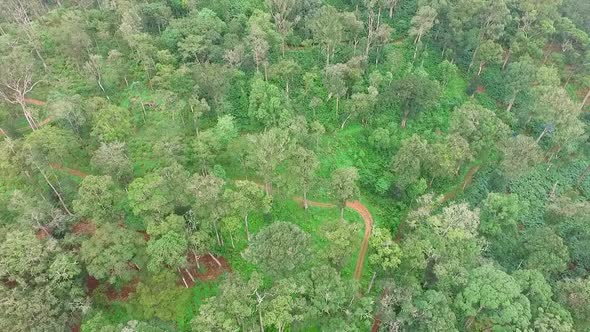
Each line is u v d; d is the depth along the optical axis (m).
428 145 88.00
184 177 69.06
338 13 109.25
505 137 89.69
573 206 86.75
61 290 60.25
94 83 97.00
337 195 74.94
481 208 87.00
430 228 73.62
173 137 84.38
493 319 62.25
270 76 101.00
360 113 97.25
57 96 87.25
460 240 70.25
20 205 67.81
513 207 80.88
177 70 92.50
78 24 101.00
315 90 101.88
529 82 103.06
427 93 94.00
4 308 56.22
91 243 62.34
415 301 62.41
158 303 61.78
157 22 107.75
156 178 67.94
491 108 110.31
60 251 62.81
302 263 64.19
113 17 107.06
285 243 62.22
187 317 65.75
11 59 90.62
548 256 74.19
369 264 76.19
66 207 74.94
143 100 96.25
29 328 56.03
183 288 66.31
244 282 65.38
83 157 84.44
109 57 96.94
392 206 86.88
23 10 107.56
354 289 63.28
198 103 87.75
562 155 103.50
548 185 100.06
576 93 117.69
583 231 87.06
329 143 94.19
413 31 108.31
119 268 60.88
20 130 89.50
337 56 109.06
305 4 115.19
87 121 86.50
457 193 92.69
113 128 82.50
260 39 95.88
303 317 59.53
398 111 102.56
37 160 73.50
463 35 112.94
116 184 76.62
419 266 66.19
